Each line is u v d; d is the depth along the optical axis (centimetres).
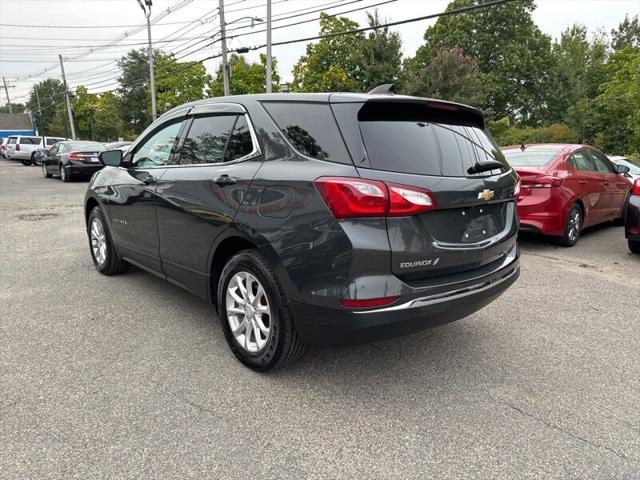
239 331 319
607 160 840
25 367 315
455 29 4506
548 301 467
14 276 520
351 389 294
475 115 331
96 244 534
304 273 263
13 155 3300
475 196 284
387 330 257
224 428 252
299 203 264
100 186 495
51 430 247
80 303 438
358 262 246
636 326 405
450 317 282
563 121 4162
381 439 246
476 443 244
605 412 274
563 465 228
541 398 288
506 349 356
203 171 339
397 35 3556
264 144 301
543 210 667
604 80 4547
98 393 284
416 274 267
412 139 278
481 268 304
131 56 6544
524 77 4428
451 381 307
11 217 930
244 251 305
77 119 6594
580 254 670
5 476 214
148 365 320
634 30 5697
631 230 634
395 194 249
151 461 226
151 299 451
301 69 4403
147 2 3075
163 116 423
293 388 294
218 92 4719
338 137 265
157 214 387
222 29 2484
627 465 228
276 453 233
